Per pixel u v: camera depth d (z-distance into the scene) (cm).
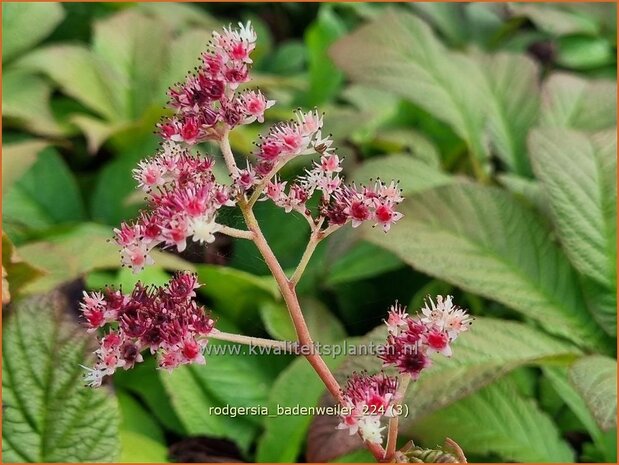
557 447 28
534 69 44
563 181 32
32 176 40
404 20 42
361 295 34
